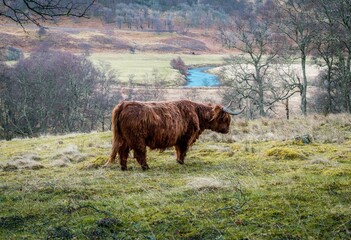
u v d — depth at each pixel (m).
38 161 11.45
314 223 5.54
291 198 6.54
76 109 45.03
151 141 9.79
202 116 11.19
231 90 41.81
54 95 45.22
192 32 195.12
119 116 9.55
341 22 28.00
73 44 130.75
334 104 37.78
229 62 39.41
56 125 46.56
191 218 5.90
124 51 142.50
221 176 8.45
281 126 16.28
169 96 57.78
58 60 48.78
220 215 5.98
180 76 85.38
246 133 15.09
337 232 5.22
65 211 6.44
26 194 7.48
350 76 29.84
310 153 10.51
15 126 42.22
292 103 54.44
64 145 14.25
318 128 15.45
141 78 77.62
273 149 10.62
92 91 48.09
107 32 166.75
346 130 14.78
